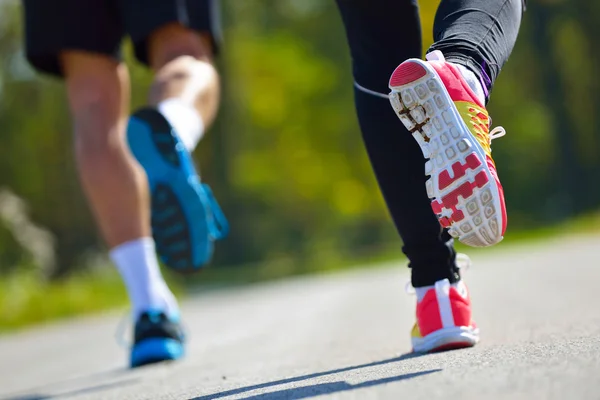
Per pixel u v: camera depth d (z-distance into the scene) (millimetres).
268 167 81875
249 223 82500
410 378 3945
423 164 5316
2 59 63719
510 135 96500
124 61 8312
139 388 5887
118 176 7828
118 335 8312
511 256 32281
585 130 90438
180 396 4801
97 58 7977
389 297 16734
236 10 80625
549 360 3910
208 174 79938
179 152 6988
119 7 7965
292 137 82438
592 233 51438
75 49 7848
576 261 21734
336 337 8586
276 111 80750
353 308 14266
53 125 66875
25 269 43344
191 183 7062
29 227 45094
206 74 7730
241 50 79188
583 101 89938
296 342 8633
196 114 7391
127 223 7859
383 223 92000
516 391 3203
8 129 66312
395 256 62812
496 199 4594
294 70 82125
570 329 5727
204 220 7184
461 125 4578
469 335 5438
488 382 3475
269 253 84062
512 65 92812
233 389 4770
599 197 90188
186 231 7168
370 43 5234
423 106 4609
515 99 95750
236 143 79188
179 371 6891
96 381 7367
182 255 7277
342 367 5234
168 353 7891
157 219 7137
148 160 6961
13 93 65312
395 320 10281
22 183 67062
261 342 9352
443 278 5484
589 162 90688
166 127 6887
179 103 7285
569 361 3791
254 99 80188
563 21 88312
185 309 24812
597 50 88875
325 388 4066
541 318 7465
